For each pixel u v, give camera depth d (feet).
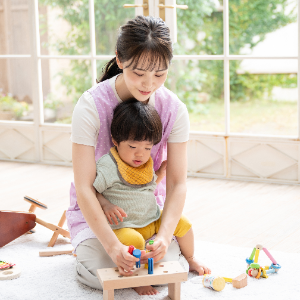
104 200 4.92
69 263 5.77
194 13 20.49
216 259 5.81
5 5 14.62
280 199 8.70
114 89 5.09
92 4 10.90
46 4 15.99
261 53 21.38
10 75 15.56
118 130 4.80
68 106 16.84
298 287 4.99
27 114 15.70
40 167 11.59
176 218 4.91
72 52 16.28
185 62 21.63
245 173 10.23
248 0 20.86
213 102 21.98
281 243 6.47
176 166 5.16
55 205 8.45
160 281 4.51
